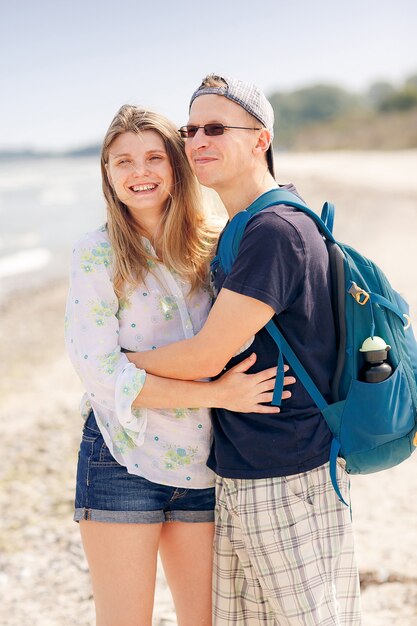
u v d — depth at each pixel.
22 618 3.98
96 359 2.63
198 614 2.85
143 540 2.68
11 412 7.84
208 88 2.68
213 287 2.79
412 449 2.67
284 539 2.53
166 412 2.74
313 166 47.91
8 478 5.99
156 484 2.71
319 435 2.54
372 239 15.55
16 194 55.97
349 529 2.66
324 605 2.54
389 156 63.25
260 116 2.69
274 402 2.52
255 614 2.74
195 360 2.54
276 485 2.54
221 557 2.75
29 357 10.62
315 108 130.88
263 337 2.55
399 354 2.60
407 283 10.48
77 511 2.74
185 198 2.84
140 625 2.68
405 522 4.43
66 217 34.97
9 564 4.60
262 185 2.75
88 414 2.84
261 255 2.42
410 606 3.59
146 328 2.76
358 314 2.56
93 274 2.69
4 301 15.12
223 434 2.63
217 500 2.74
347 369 2.58
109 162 2.78
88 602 4.13
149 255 2.78
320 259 2.51
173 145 2.80
